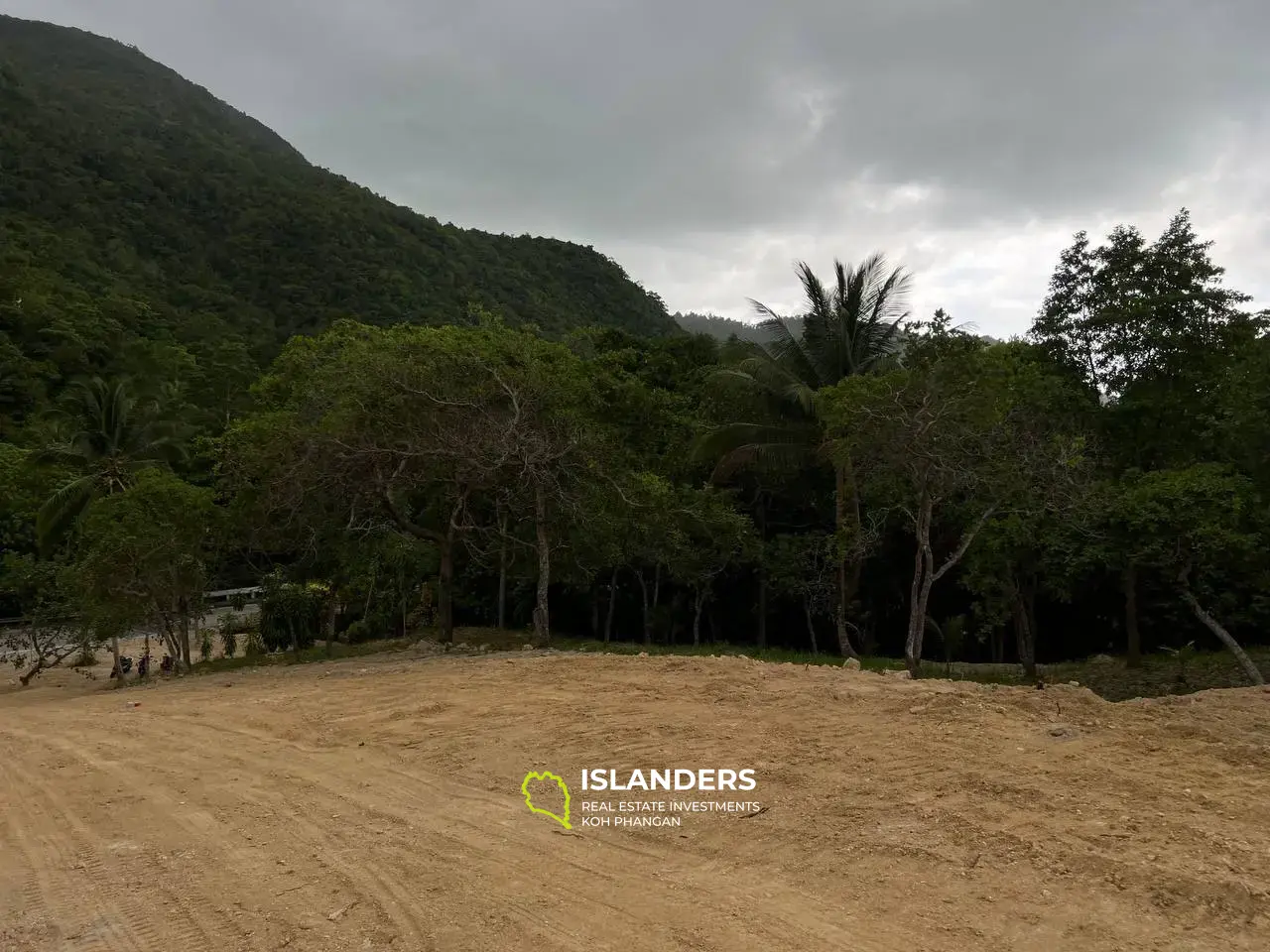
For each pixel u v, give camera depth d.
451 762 6.06
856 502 16.69
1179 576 11.66
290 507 14.41
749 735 6.14
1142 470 14.63
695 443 18.95
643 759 5.71
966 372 12.15
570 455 14.81
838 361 18.47
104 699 12.04
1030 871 3.67
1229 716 6.03
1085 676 15.28
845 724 6.29
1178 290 15.20
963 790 4.71
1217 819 4.11
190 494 16.11
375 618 24.27
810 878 3.80
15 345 44.31
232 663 17.27
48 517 25.23
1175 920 3.21
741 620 24.19
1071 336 16.19
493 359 14.80
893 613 22.62
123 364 49.53
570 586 22.16
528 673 9.66
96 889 4.18
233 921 3.71
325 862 4.34
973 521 14.41
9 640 21.83
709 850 4.21
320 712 8.22
